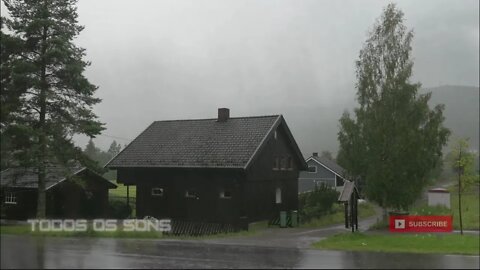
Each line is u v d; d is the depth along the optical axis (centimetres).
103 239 2045
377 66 3006
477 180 3719
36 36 2417
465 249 1869
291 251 1842
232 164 2867
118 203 3647
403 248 1920
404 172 2772
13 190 3123
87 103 2575
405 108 2856
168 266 1430
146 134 3534
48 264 1402
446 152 3319
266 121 3234
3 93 2364
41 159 2338
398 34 2994
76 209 3284
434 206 3503
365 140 2892
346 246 2000
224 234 2583
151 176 3212
